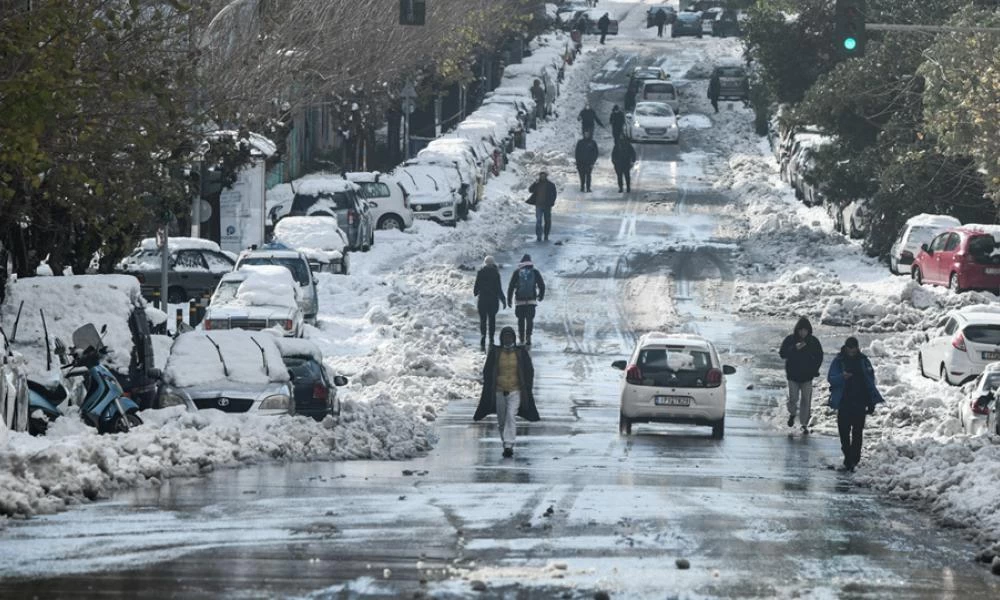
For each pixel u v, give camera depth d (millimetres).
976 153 132000
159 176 92688
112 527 44281
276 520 46125
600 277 154625
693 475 62750
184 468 57844
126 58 70438
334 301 133875
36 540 41969
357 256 162375
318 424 70438
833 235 178000
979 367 100875
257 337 75188
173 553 40344
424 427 77938
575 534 44656
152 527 44375
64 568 38062
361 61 186875
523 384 69125
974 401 80750
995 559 40719
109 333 79438
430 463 65312
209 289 131125
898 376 106938
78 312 80000
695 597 36031
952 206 161750
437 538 43438
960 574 40188
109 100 68750
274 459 63719
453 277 151250
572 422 86062
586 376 106625
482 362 110188
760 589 37188
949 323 104688
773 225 186250
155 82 68250
